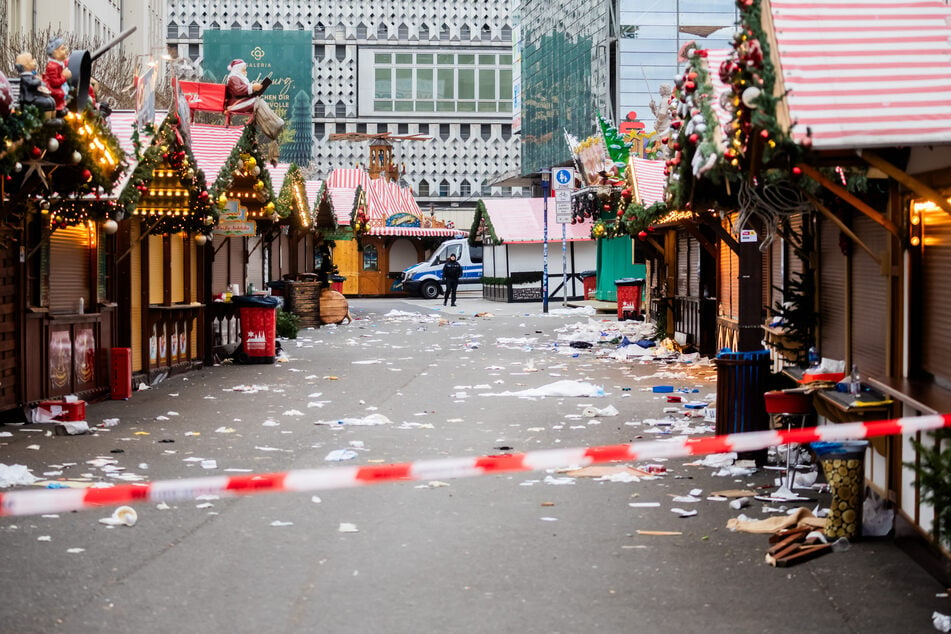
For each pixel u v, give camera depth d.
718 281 24.52
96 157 14.15
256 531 9.70
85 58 13.48
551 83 97.88
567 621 7.25
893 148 8.90
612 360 26.38
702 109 10.44
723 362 12.74
